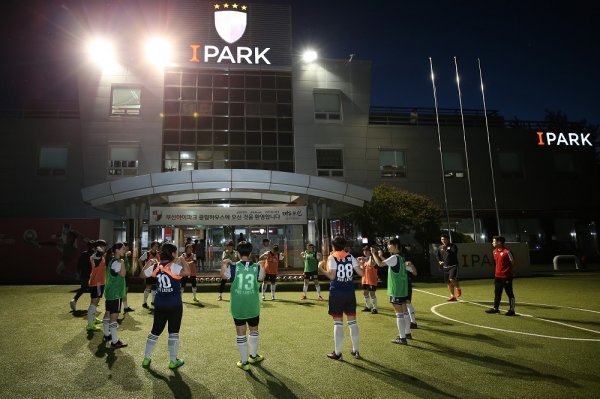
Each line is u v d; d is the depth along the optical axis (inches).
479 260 727.1
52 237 729.6
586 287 561.3
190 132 1013.8
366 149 1088.2
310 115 1077.1
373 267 389.7
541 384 186.4
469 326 314.8
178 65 1036.5
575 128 1214.3
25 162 956.0
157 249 406.9
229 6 1086.4
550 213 1142.3
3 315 365.1
